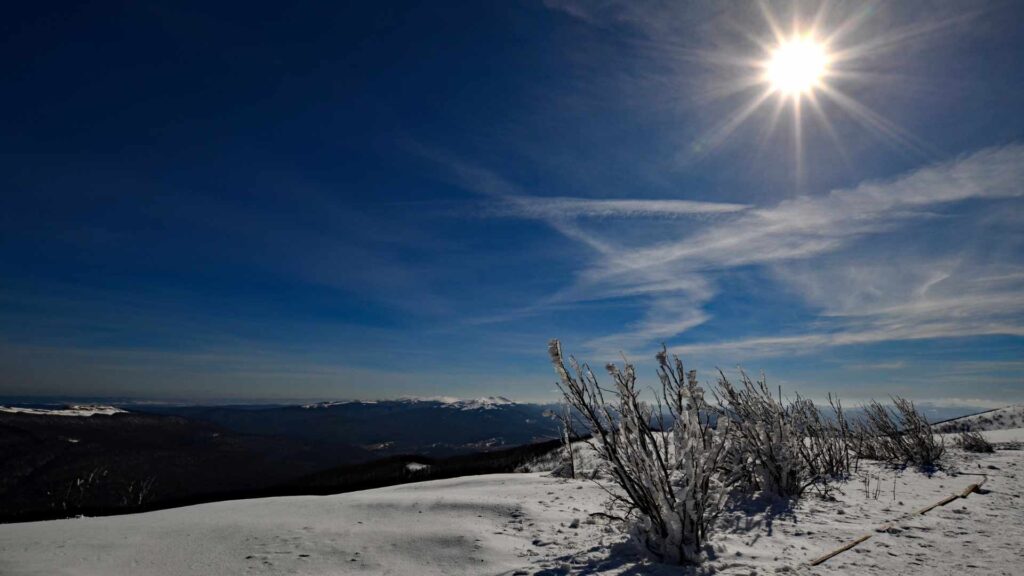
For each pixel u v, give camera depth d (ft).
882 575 12.23
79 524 20.74
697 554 13.38
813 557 13.65
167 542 16.56
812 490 23.57
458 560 14.30
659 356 16.12
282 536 17.11
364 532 17.52
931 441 33.96
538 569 13.05
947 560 13.30
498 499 22.50
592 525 17.83
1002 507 19.71
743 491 23.36
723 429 16.44
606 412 15.74
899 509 19.62
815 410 29.58
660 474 14.19
